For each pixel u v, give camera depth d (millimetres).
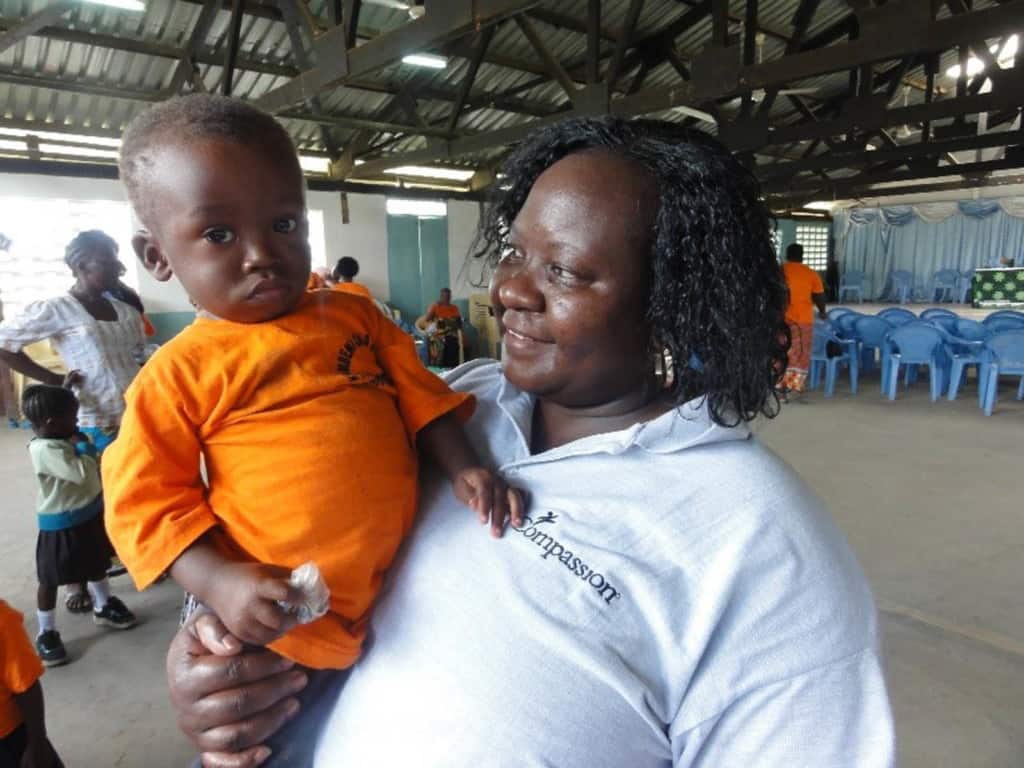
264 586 551
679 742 568
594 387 653
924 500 3621
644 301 610
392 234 9609
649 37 7777
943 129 9562
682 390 661
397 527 681
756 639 541
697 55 4164
